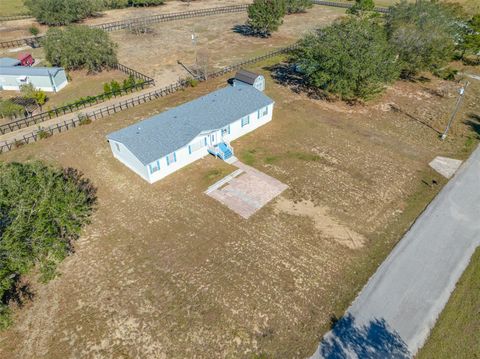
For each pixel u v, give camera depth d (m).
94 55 48.78
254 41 63.12
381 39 40.94
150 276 21.69
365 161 31.98
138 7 85.06
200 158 32.31
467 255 22.78
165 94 44.12
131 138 29.70
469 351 17.58
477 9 65.00
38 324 19.12
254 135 35.78
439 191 28.36
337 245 23.66
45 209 19.81
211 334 18.55
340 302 20.05
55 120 38.56
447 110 40.69
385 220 25.66
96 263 22.55
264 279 21.41
